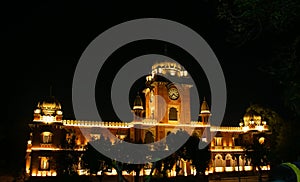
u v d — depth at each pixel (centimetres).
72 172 5975
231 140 8962
